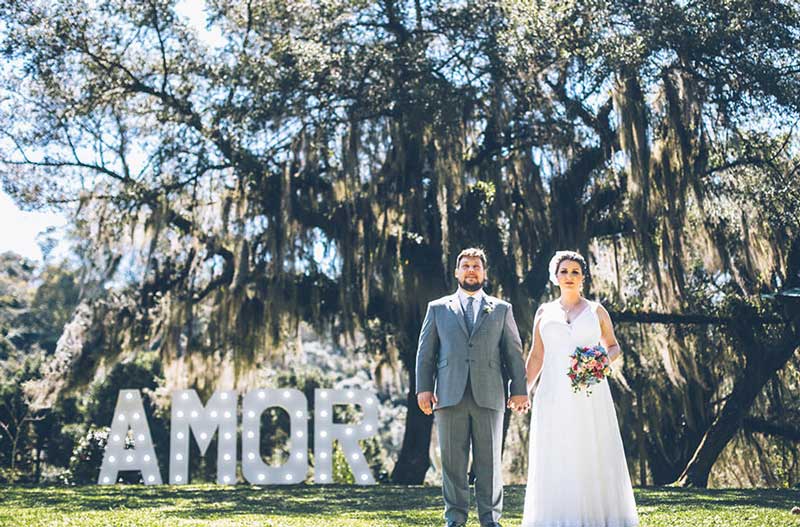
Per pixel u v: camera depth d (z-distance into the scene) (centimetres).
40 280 3653
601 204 1912
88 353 1919
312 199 1823
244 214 1855
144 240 1894
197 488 1429
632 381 2192
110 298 1931
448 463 612
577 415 593
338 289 1903
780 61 1923
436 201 1819
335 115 1847
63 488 1418
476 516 820
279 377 3356
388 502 1101
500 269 1792
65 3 2006
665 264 1797
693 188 1809
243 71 1894
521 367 614
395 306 1898
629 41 1806
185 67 2048
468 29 1852
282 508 1032
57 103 2052
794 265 1953
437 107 1722
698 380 2064
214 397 1572
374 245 1781
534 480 600
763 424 2253
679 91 1775
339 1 1953
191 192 1944
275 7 1983
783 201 1889
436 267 1862
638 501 1047
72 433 2873
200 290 1959
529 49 1792
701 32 1817
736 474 2369
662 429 2269
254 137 1869
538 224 1805
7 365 3659
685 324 2102
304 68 1828
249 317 1873
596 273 2097
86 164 2055
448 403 605
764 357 2067
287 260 1777
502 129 1750
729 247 1955
